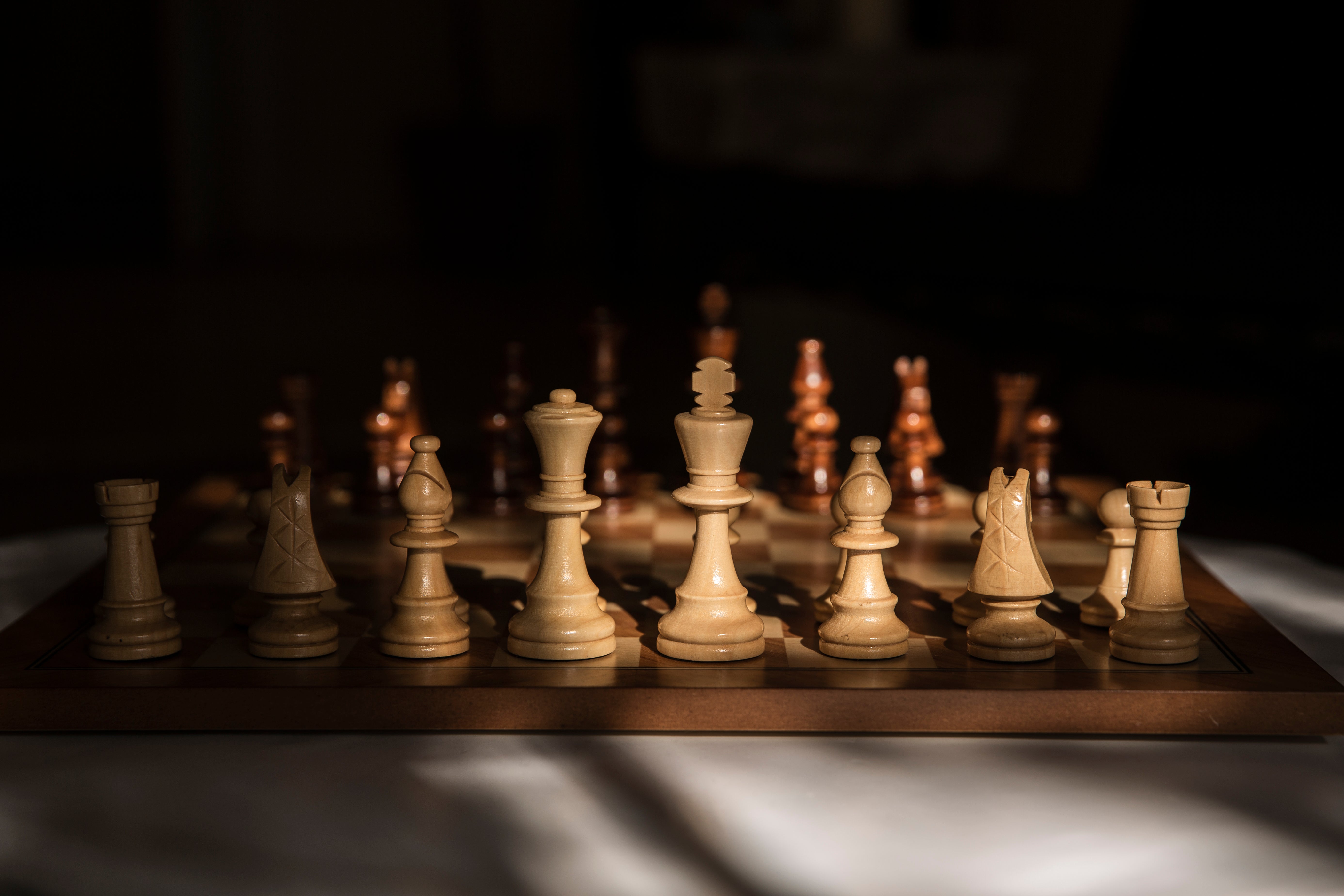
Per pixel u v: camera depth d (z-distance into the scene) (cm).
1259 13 199
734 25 367
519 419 111
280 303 379
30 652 86
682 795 78
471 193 461
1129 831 76
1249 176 204
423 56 451
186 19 434
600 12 434
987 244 254
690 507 87
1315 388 188
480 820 76
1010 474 109
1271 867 74
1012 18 283
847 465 150
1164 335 212
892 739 82
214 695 83
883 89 312
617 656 86
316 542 86
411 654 86
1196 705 82
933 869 74
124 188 444
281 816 77
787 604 93
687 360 287
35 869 74
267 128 449
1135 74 233
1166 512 85
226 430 226
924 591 95
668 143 384
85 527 111
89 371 280
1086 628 90
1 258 434
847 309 292
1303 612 95
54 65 429
